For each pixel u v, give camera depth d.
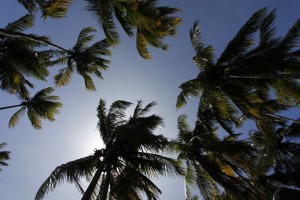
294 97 16.62
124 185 15.23
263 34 16.39
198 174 18.77
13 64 19.62
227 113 17.50
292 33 15.79
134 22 15.49
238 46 17.25
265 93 18.50
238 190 17.30
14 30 18.95
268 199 18.78
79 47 19.83
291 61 16.00
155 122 17.88
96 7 14.23
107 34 14.76
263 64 16.55
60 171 13.82
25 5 14.77
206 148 18.88
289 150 21.56
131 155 16.00
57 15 12.45
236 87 17.78
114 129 17.41
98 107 19.11
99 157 16.38
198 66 18.19
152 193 14.75
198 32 18.42
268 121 18.56
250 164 19.38
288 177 20.69
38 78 20.36
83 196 12.88
